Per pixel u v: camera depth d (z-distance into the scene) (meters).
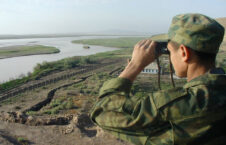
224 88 1.34
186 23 1.36
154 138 1.30
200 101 1.28
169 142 1.25
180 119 1.26
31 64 74.88
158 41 1.56
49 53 107.19
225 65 53.28
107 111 1.41
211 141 1.27
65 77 49.72
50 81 45.16
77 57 75.81
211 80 1.34
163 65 50.62
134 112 1.33
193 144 1.27
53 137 14.86
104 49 138.38
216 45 1.35
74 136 14.91
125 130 1.35
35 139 14.41
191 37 1.33
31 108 28.02
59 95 33.69
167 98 1.30
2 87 39.69
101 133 14.98
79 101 29.77
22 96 33.69
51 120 17.80
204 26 1.31
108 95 1.49
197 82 1.36
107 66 67.62
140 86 40.41
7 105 29.16
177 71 1.51
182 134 1.24
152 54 1.55
